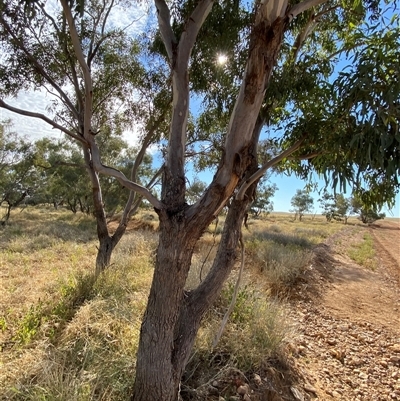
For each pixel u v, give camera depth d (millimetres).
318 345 3633
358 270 8625
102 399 1899
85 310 3039
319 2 1528
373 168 1380
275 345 2855
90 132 2008
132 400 1865
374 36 1605
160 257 1700
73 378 1971
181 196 1723
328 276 7246
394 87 1249
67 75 3848
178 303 1736
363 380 2955
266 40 1428
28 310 3475
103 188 13305
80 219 15586
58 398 1803
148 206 14992
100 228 4605
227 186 1584
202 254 6281
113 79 4414
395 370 3242
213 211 1621
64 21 2260
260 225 19641
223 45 2697
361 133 1326
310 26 2779
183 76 1795
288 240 10609
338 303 5469
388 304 5812
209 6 1788
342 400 2525
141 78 4398
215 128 4207
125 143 11102
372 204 1753
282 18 1410
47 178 15070
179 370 1880
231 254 2143
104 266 4453
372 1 2182
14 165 12055
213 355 2576
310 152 1939
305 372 2814
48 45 3664
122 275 4395
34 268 5863
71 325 2809
